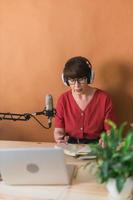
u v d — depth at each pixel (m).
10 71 2.83
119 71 2.62
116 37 2.58
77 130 2.47
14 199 1.50
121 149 1.35
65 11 2.64
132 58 2.58
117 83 2.64
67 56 2.69
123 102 2.66
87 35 2.63
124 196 1.41
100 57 2.63
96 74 2.66
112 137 1.39
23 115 2.43
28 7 2.70
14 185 1.63
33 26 2.72
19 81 2.82
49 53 2.72
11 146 2.21
